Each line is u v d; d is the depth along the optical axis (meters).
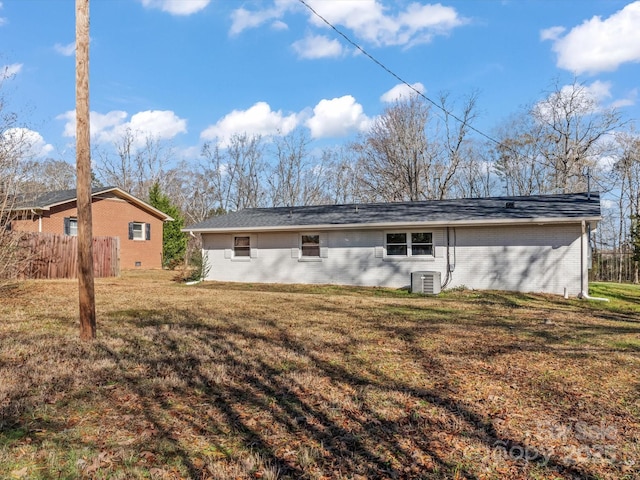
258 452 2.95
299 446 3.07
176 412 3.60
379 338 6.66
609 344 6.48
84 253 5.99
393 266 15.13
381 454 2.98
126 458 2.78
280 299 11.65
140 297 11.40
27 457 2.73
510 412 3.77
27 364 4.72
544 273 13.38
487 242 14.02
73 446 2.93
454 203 16.72
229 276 17.41
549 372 4.95
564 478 2.70
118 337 6.23
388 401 3.98
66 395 3.87
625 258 27.36
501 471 2.78
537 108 29.86
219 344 5.99
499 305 11.13
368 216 16.08
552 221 12.76
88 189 6.02
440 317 8.89
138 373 4.57
